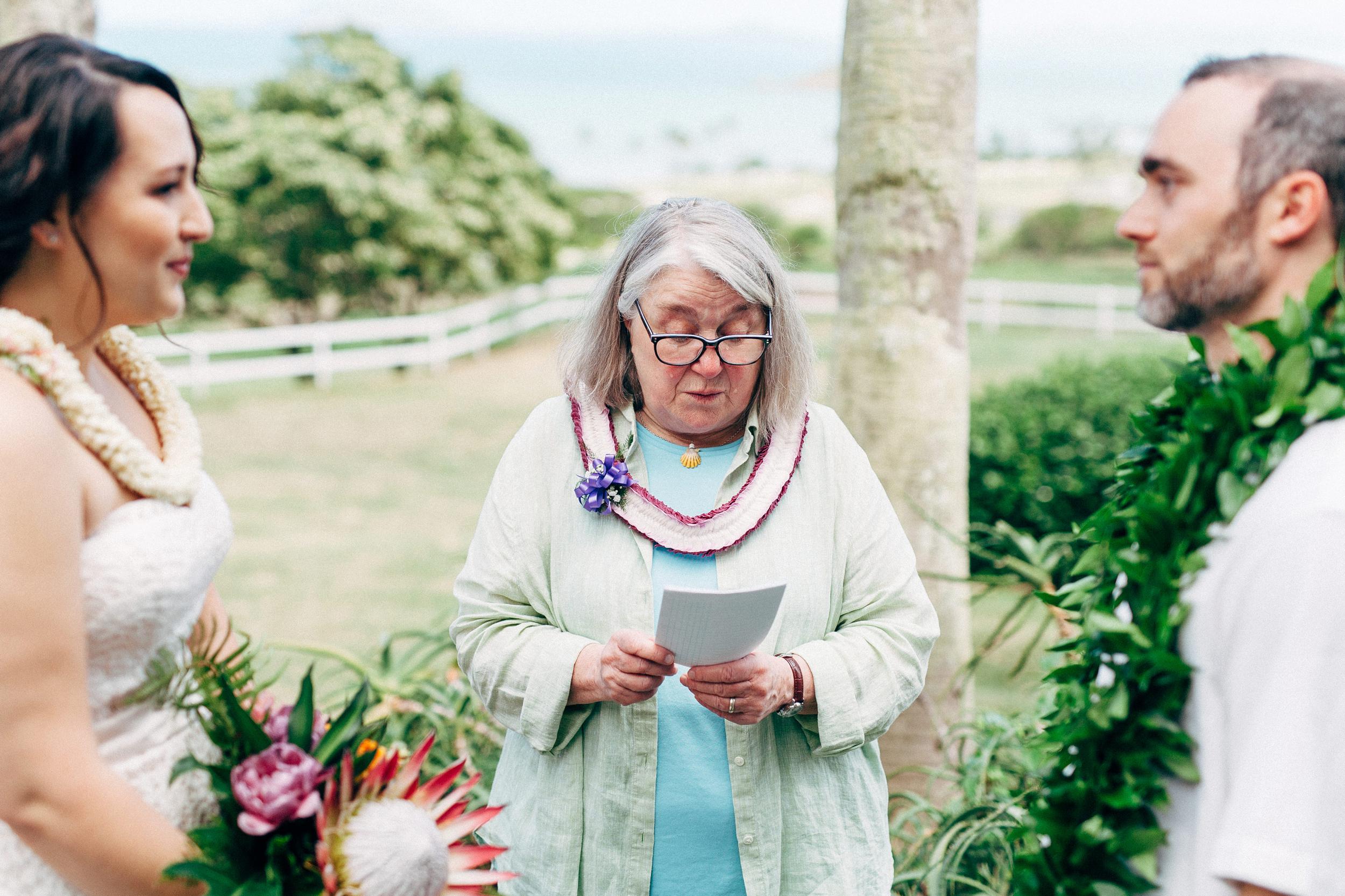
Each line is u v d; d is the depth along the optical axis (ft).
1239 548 3.58
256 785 4.14
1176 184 3.80
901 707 5.98
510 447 6.52
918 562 10.38
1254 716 3.40
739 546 5.94
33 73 3.90
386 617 19.52
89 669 4.23
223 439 35.04
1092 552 4.33
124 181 4.01
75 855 3.92
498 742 9.45
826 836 5.92
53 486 3.89
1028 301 61.21
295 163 45.88
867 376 10.32
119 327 4.88
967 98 10.05
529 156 56.75
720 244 5.71
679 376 5.79
